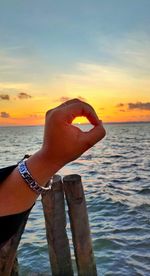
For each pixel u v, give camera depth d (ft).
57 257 19.95
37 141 300.20
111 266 25.49
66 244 20.15
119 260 26.48
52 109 2.36
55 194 19.71
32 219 38.47
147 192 55.67
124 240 30.96
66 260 20.12
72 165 103.55
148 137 335.06
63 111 2.28
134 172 83.76
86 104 2.37
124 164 102.73
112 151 158.61
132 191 57.52
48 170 2.25
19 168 2.28
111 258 26.91
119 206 45.80
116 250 28.63
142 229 34.22
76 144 2.22
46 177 2.27
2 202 2.23
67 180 19.69
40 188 2.27
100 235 32.63
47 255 27.66
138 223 36.63
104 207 45.80
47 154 2.25
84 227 19.75
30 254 27.96
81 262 19.79
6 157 143.54
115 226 35.81
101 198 51.88
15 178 2.26
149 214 40.50
